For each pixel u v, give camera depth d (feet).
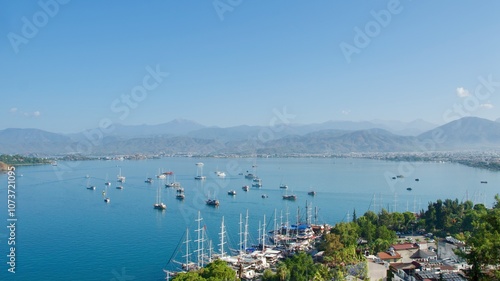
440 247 520.83
